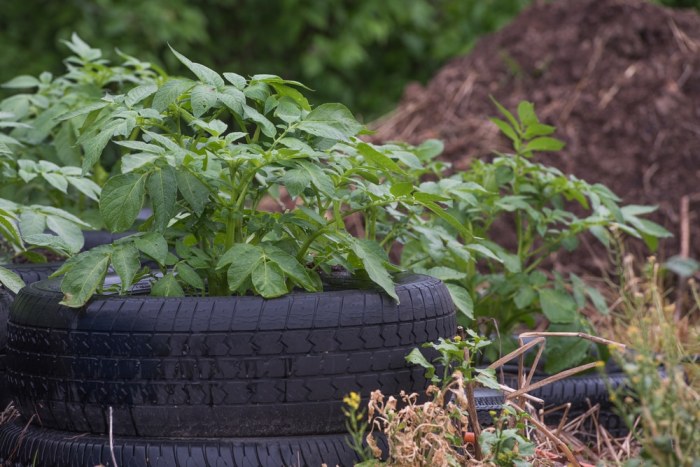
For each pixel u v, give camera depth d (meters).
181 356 4.74
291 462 4.73
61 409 4.95
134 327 4.78
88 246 7.43
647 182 10.76
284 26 18.98
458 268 6.89
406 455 4.55
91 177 7.89
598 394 6.38
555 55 12.04
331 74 19.41
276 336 4.75
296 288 5.76
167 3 17.48
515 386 6.32
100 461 4.76
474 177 7.03
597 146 11.09
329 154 5.45
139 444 4.77
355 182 5.50
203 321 4.75
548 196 7.03
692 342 7.38
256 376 4.74
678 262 9.06
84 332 4.85
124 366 4.79
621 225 6.68
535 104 11.65
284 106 5.30
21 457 5.02
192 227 5.36
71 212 7.67
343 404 4.83
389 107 19.47
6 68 16.94
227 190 5.81
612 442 6.20
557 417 6.33
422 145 6.99
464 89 12.30
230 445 4.74
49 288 5.36
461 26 19.78
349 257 5.59
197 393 4.75
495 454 4.75
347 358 4.83
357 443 4.55
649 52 11.88
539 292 6.68
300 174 4.94
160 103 5.05
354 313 4.86
